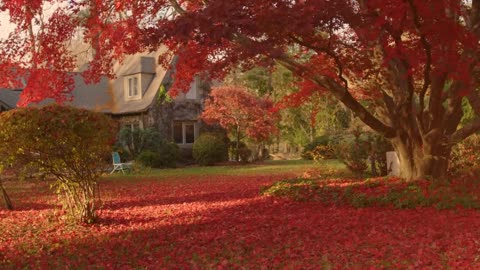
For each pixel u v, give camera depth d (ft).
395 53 35.96
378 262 22.21
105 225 34.78
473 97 42.93
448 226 29.19
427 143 44.19
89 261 24.90
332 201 40.32
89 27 47.19
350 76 50.14
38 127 30.99
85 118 31.83
